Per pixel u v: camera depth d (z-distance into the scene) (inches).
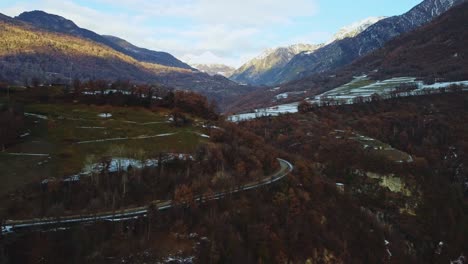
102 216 3659.0
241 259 3612.2
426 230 6048.2
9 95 6963.6
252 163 5344.5
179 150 5157.5
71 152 4687.5
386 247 5123.0
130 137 5487.2
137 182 4239.7
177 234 3636.8
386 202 6456.7
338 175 7155.5
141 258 3336.6
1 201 3585.1
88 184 4037.9
